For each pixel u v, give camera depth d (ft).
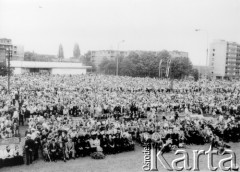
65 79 261.24
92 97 163.63
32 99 140.56
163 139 93.61
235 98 192.44
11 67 352.69
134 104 146.61
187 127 103.91
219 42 555.69
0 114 113.09
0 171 70.79
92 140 86.69
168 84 256.73
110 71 468.75
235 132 107.45
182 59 423.23
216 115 156.25
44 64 402.93
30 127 92.48
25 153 80.23
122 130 97.66
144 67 402.11
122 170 73.67
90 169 73.67
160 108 153.99
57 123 99.60
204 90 240.94
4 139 94.07
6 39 546.26
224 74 555.28
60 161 79.51
